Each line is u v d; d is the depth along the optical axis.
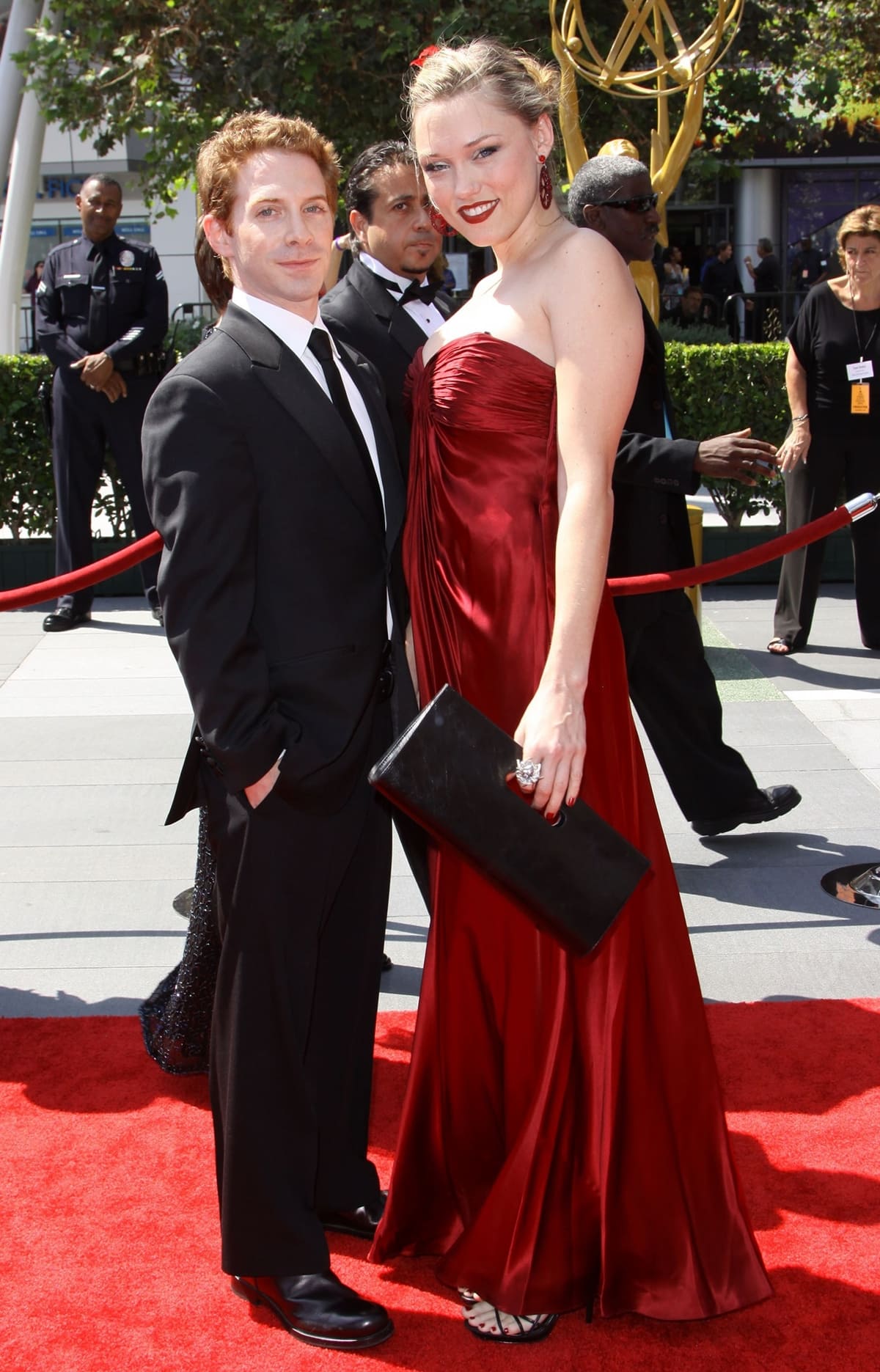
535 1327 2.21
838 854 4.18
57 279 6.88
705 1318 2.20
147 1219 2.50
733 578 7.87
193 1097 2.90
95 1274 2.35
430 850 2.39
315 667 2.20
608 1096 2.20
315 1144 2.28
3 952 3.60
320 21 9.99
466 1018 2.33
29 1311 2.25
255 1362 2.15
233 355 2.16
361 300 3.24
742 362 7.59
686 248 20.41
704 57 5.80
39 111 11.45
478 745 2.03
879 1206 2.49
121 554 3.39
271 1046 2.22
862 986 3.35
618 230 3.74
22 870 4.12
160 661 6.42
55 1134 2.76
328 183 2.22
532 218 2.19
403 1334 2.23
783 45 12.49
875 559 6.29
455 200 2.14
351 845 2.30
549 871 2.04
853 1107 2.79
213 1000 2.62
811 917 3.75
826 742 5.15
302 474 2.17
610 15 10.67
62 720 5.55
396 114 10.37
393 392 3.14
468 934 2.30
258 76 10.31
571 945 2.06
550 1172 2.21
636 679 4.10
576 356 2.07
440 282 3.50
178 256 19.83
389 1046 3.12
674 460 3.43
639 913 2.24
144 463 2.17
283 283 2.19
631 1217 2.23
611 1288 2.21
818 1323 2.20
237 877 2.22
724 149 13.84
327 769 2.17
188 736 5.33
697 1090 2.26
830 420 6.17
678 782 4.18
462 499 2.20
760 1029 3.12
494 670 2.21
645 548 3.91
